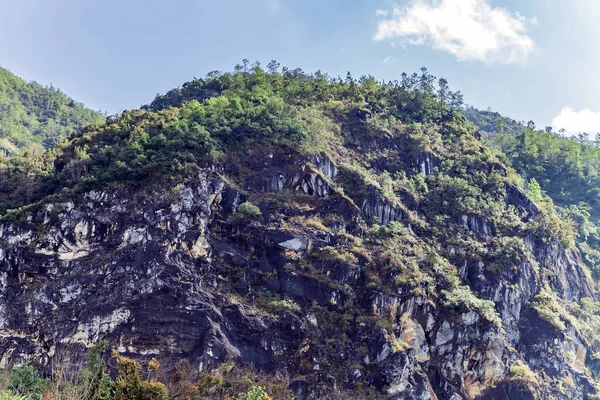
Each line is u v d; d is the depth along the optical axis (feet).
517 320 330.34
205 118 354.33
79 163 335.26
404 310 283.79
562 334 334.44
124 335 252.21
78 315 256.52
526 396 283.59
